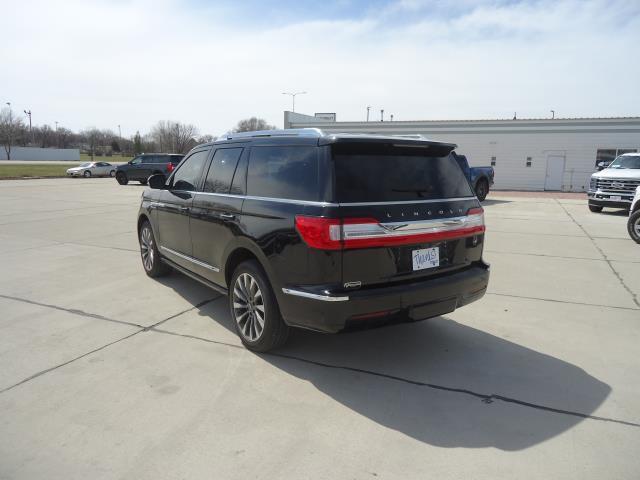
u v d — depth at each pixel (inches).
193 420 116.5
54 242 343.9
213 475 96.9
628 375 141.3
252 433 111.4
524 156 1077.8
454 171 153.9
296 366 146.3
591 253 318.7
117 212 520.4
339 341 166.1
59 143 4350.4
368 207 127.6
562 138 1044.5
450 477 96.5
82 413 119.3
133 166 1019.9
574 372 143.3
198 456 103.0
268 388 132.7
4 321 182.7
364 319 127.9
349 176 129.8
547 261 293.3
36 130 4286.4
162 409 121.5
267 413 120.0
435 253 141.3
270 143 151.3
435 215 140.0
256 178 153.3
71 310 195.6
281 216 136.3
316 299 126.3
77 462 101.0
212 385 134.0
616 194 533.6
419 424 115.6
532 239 374.0
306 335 171.2
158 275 243.9
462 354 156.0
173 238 208.2
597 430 113.1
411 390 132.2
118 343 162.4
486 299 215.0
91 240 352.5
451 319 189.0
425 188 142.2
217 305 202.8
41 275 250.7
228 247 160.4
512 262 290.2
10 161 2861.7
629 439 109.3
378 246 128.6
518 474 97.4
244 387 133.2
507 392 131.3
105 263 278.5
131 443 107.4
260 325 150.9
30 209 543.5
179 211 196.5
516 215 542.3
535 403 125.5
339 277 125.3
